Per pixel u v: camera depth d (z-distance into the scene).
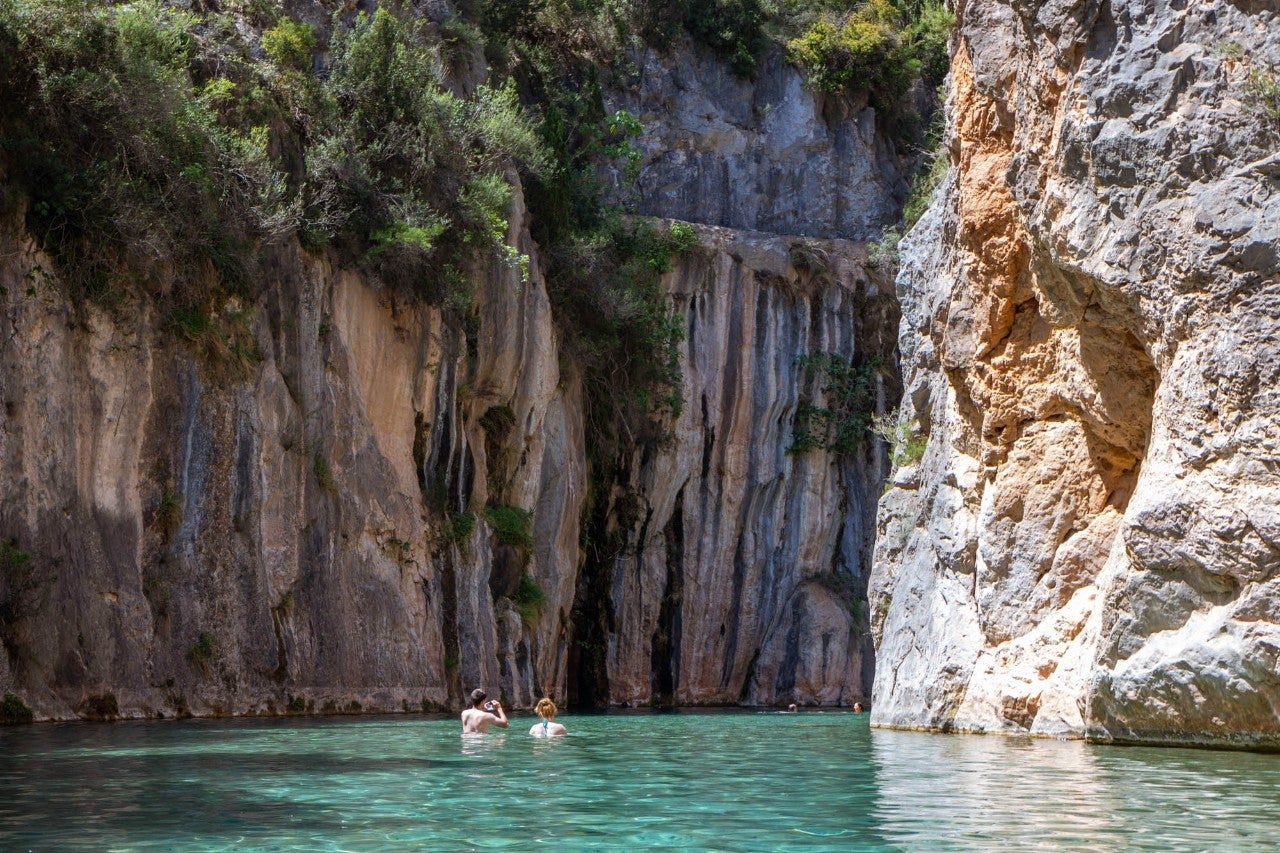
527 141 33.28
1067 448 16.97
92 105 22.98
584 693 39.12
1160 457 14.19
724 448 41.84
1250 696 13.20
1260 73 13.71
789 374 43.03
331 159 28.22
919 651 19.36
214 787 10.80
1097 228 15.09
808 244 43.72
